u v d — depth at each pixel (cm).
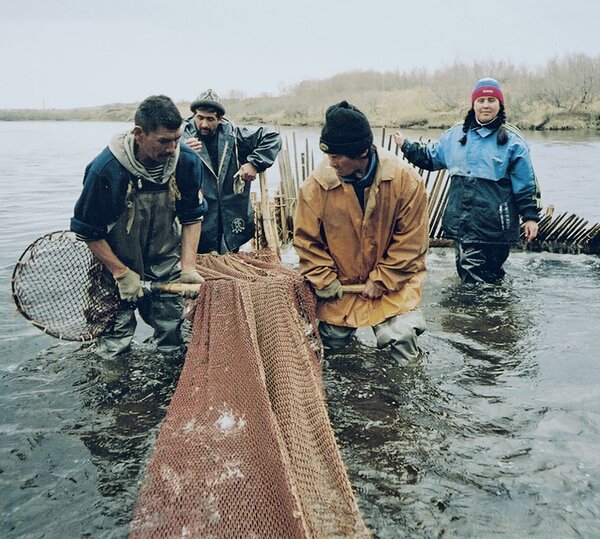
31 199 1317
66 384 466
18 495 341
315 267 465
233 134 629
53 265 488
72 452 380
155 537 280
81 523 321
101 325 492
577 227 843
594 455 370
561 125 3416
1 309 617
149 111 399
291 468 290
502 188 677
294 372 372
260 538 270
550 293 677
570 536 307
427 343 541
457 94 4125
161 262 499
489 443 385
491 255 709
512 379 471
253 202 730
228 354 386
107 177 426
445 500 334
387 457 373
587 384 461
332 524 274
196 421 345
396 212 443
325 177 439
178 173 449
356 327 478
